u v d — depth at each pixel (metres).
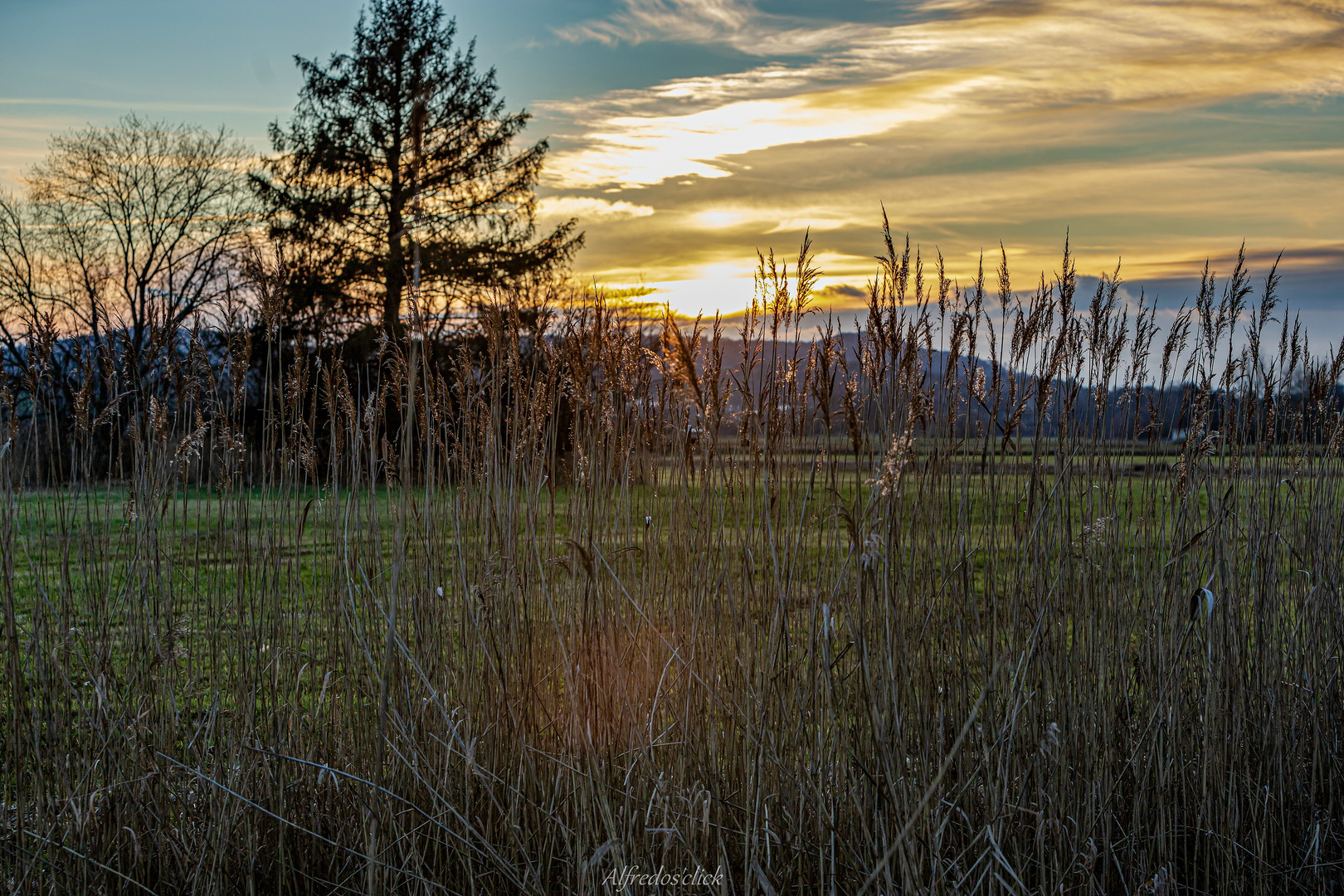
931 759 3.18
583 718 3.22
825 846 2.95
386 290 18.53
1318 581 3.98
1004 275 3.42
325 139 20.78
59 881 3.00
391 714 3.34
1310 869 3.39
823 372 2.96
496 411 3.51
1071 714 3.40
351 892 3.05
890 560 2.98
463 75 22.17
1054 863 2.97
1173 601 3.63
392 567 2.89
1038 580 3.36
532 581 3.56
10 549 3.19
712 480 3.40
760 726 2.87
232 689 3.50
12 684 3.14
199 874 2.98
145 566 3.49
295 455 3.65
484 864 3.02
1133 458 3.82
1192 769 3.55
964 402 3.38
